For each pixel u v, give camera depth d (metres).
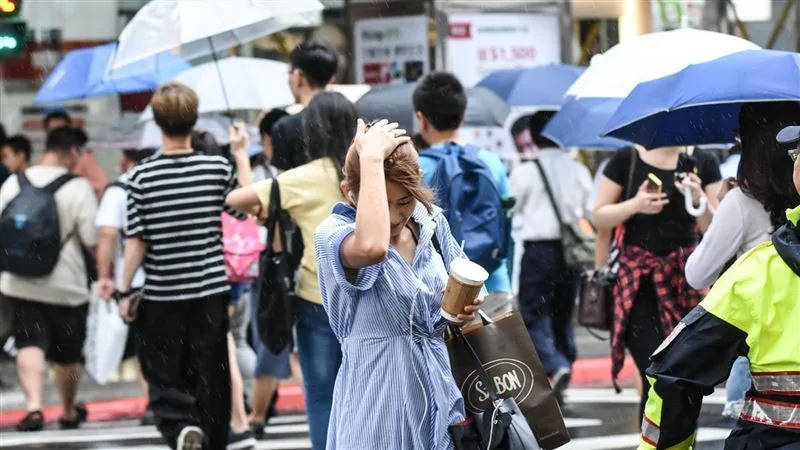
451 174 18.56
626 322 18.98
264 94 31.92
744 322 10.12
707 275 15.05
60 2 46.34
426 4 42.72
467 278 11.42
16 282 27.72
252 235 25.25
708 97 14.96
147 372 19.95
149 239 19.67
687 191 18.72
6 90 46.16
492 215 18.58
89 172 37.62
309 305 17.08
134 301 19.83
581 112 24.92
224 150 27.75
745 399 10.36
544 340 27.50
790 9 45.66
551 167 27.45
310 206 16.98
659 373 10.33
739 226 14.68
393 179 11.67
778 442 10.04
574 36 44.16
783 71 14.81
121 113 46.03
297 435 26.48
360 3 43.38
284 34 44.03
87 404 32.38
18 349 28.20
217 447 19.88
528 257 27.45
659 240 18.94
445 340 12.19
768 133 13.95
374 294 11.80
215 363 19.80
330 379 17.14
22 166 36.06
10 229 27.47
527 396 12.21
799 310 9.98
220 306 19.86
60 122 35.78
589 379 33.44
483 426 11.88
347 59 43.69
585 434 24.86
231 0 21.17
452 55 42.84
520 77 34.50
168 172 19.62
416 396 11.83
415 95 19.44
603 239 20.28
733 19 43.28
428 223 12.06
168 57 26.66
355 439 11.88
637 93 16.06
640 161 19.45
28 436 27.50
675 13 39.88
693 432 10.49
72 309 28.17
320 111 17.12
